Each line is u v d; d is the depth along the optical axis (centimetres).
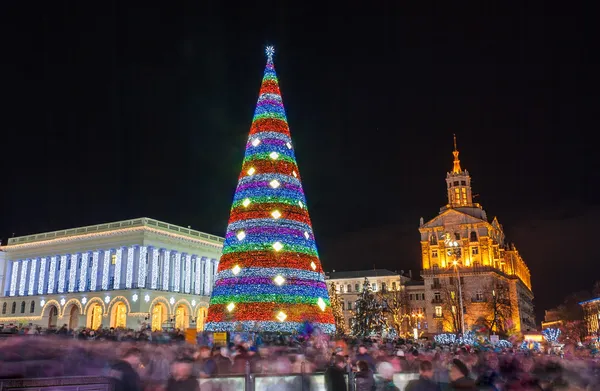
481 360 1870
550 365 1714
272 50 4403
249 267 3631
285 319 3506
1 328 4047
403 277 13688
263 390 1287
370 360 1791
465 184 13038
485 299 10938
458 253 11569
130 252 9119
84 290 9488
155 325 9081
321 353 2350
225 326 3553
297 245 3744
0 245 11438
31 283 10256
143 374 1406
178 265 9700
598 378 1709
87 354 1648
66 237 9944
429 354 2289
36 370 1172
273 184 3847
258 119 4084
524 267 16525
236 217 3838
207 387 1251
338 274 13925
